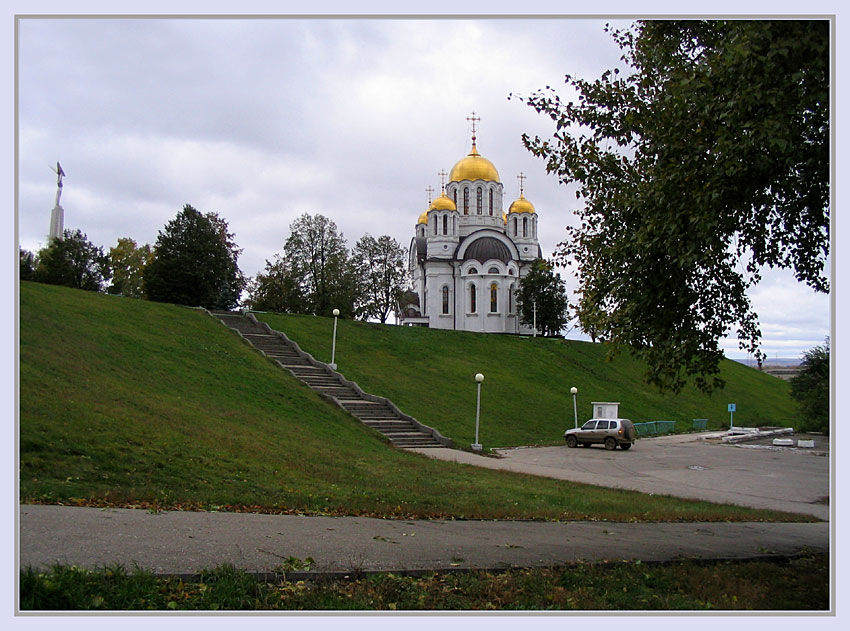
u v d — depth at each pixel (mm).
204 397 26062
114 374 24188
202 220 59688
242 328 43219
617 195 12844
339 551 8453
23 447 12320
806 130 10359
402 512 12625
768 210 12258
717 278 12977
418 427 32500
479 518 12836
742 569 9531
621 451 35750
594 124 13211
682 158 11164
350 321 54938
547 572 8266
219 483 13258
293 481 15039
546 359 60562
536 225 91875
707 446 40062
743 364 83562
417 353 51938
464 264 83062
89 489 10750
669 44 12891
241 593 6488
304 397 31781
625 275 12141
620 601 7473
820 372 51656
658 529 13070
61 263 64438
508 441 36531
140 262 79500
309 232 71500
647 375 12750
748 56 10016
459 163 90688
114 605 5934
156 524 8898
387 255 80688
